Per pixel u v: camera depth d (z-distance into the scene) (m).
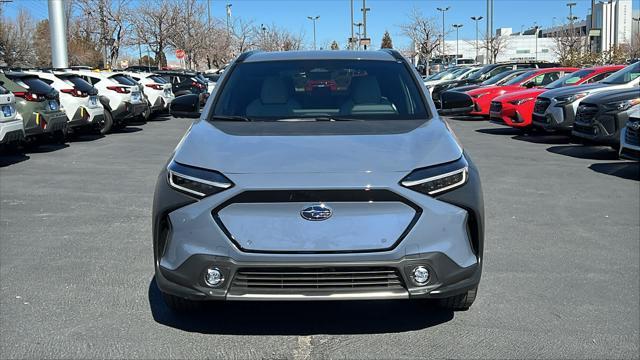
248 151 3.64
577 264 5.25
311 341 3.82
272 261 3.31
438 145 3.76
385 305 4.36
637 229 6.39
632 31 60.31
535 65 24.05
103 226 6.54
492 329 3.97
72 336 3.87
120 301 4.44
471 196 3.57
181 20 41.50
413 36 57.03
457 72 27.36
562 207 7.38
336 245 3.33
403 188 3.39
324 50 5.48
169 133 16.67
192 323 4.07
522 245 5.80
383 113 4.56
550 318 4.14
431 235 3.40
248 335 3.90
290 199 3.37
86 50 40.97
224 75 5.00
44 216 7.00
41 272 5.05
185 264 3.44
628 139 8.93
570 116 12.75
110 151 12.73
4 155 12.09
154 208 3.64
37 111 11.38
